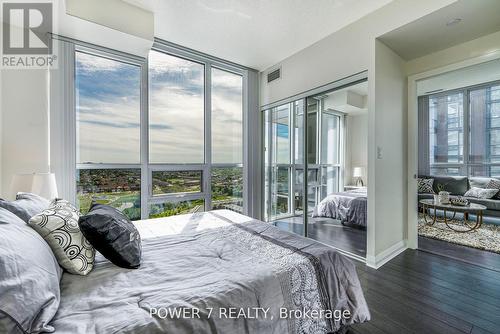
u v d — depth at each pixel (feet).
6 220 3.24
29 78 7.80
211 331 2.85
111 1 7.69
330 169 11.46
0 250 2.53
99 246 4.02
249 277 3.64
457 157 16.60
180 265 4.19
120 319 2.71
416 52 9.10
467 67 8.46
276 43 10.28
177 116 10.93
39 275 2.76
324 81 9.86
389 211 8.96
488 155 15.35
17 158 7.65
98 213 4.24
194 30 9.32
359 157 10.61
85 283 3.59
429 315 5.50
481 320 5.33
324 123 11.26
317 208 11.35
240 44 10.41
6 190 7.54
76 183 8.59
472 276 7.38
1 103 7.48
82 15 7.22
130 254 4.15
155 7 8.06
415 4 7.11
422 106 17.89
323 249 4.74
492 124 15.20
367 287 6.74
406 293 6.42
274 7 7.95
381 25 7.91
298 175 11.68
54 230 3.81
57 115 8.02
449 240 10.63
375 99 8.14
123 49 9.16
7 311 2.19
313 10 8.07
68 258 3.80
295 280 3.89
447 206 12.22
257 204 13.16
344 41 9.08
